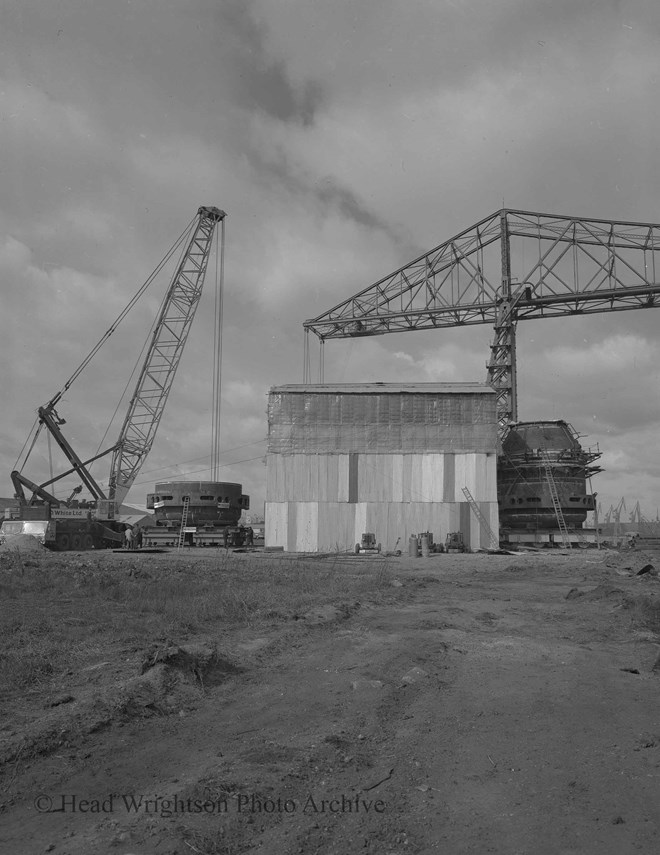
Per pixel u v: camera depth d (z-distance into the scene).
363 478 54.47
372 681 9.21
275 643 11.80
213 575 25.66
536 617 16.08
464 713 7.85
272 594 18.67
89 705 7.48
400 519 53.84
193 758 6.28
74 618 13.83
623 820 5.01
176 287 77.94
